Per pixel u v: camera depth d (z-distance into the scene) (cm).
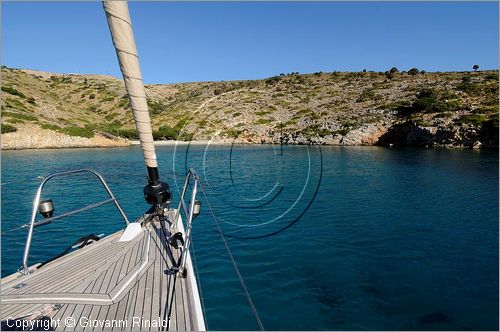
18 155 4356
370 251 944
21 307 358
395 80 9800
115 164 3388
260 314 625
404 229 1159
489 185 2003
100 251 512
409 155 3822
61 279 412
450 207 1488
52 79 12644
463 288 732
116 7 333
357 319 614
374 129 5619
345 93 8588
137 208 1503
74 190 1967
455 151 4166
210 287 724
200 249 948
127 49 362
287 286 731
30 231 448
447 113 5122
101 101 10700
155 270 441
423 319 616
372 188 1939
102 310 351
